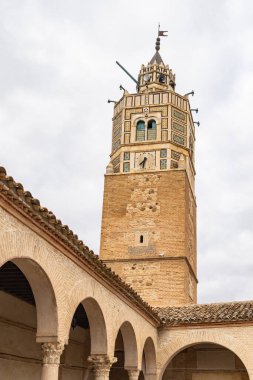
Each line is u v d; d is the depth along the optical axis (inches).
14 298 650.8
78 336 871.7
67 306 494.3
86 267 538.9
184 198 1233.4
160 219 1219.9
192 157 1416.1
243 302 976.9
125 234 1224.2
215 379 940.6
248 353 822.5
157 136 1315.2
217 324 855.7
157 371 858.8
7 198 366.9
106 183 1288.1
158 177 1264.8
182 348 869.2
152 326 850.8
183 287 1145.4
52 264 460.4
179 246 1186.6
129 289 668.1
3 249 373.7
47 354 471.5
